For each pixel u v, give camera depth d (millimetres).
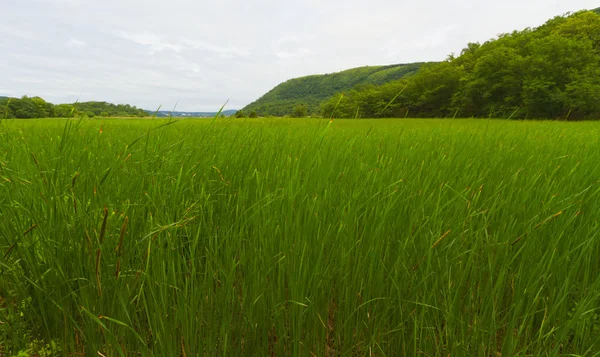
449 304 1263
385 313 1283
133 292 1279
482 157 2600
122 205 1357
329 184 1658
